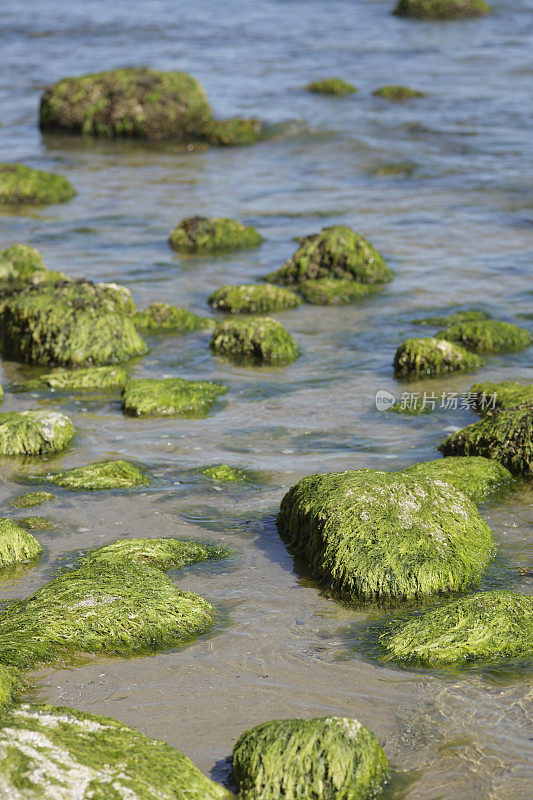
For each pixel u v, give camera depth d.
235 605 14.09
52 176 43.22
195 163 48.91
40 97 62.44
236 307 29.45
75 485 18.30
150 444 20.38
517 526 16.50
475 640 12.80
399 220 38.22
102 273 32.72
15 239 36.53
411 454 19.73
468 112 56.00
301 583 14.77
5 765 9.50
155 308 28.34
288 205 40.91
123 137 55.25
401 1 91.94
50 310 26.11
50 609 13.38
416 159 47.53
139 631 13.09
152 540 15.77
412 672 12.36
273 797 10.10
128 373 24.80
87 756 9.80
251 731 10.71
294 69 69.75
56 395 23.28
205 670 12.45
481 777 10.40
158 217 39.50
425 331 27.44
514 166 45.56
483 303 29.31
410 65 69.94
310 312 29.38
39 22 92.06
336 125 54.28
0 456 19.75
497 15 90.69
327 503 15.51
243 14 95.69
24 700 11.68
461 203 40.34
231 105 59.38
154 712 11.57
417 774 10.48
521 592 14.31
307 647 12.98
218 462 19.41
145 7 101.44
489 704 11.64
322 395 23.11
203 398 22.45
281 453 19.84
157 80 55.84
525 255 33.72
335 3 101.38
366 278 31.61
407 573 14.38
